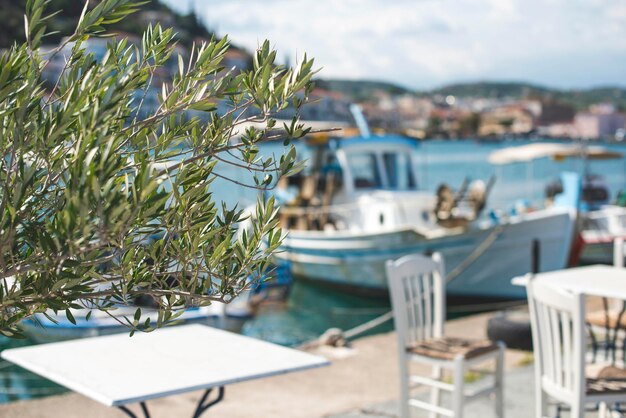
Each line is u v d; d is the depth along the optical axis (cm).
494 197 3152
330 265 1648
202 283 163
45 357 376
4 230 135
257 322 1366
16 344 1061
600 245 1886
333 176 1605
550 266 1460
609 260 1898
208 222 161
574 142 2333
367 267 1586
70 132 140
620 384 409
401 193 1597
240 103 162
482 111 15438
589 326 535
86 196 119
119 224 122
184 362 364
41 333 991
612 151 2269
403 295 491
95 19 146
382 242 1545
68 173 138
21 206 141
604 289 478
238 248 166
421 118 15375
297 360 367
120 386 324
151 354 379
